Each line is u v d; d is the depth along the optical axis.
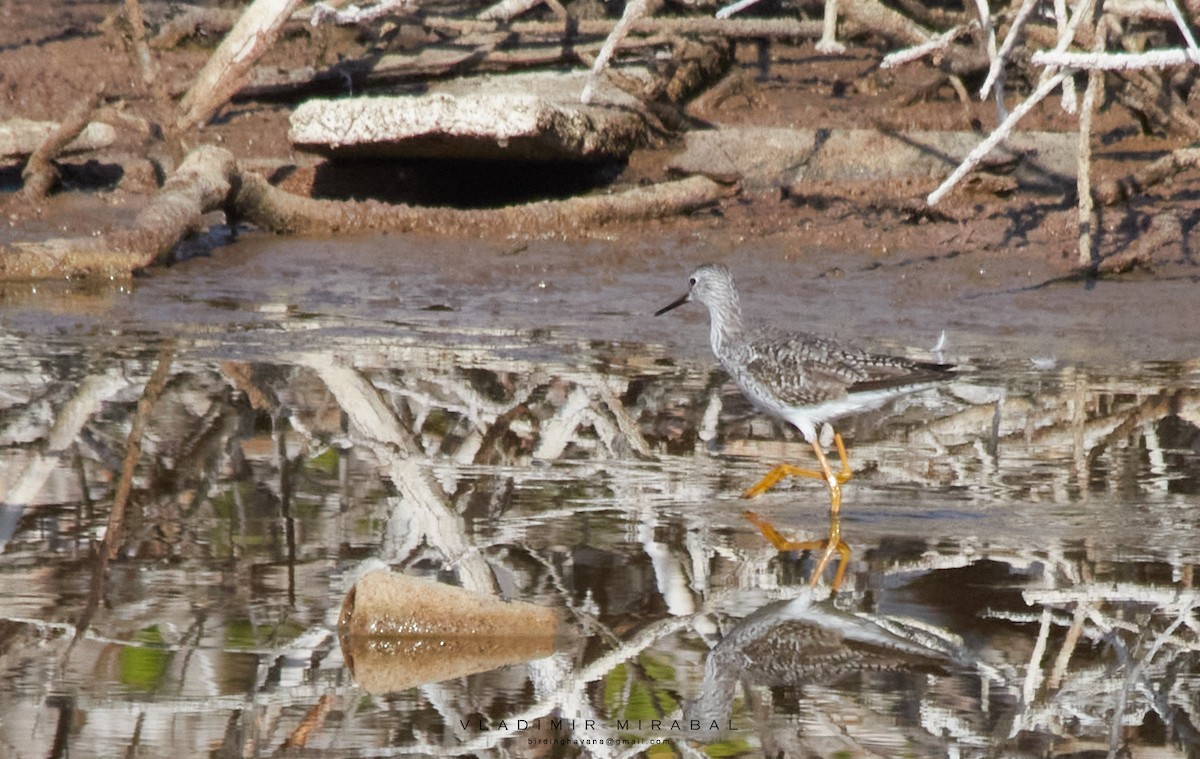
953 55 20.92
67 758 6.91
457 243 18.20
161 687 7.71
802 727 7.37
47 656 7.98
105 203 19.09
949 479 11.36
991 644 8.32
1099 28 15.07
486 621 8.31
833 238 18.11
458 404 12.93
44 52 24.19
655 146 20.73
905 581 9.23
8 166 19.80
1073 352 14.29
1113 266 16.47
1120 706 7.61
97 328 14.88
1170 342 14.59
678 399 13.34
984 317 15.29
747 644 8.28
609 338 14.98
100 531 9.90
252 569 9.23
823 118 21.50
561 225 18.61
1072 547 9.80
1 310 15.36
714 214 19.31
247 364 13.85
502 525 10.13
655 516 10.45
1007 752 7.11
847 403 11.08
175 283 16.50
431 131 18.66
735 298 12.24
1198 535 9.98
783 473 10.94
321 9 18.31
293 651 8.12
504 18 22.31
